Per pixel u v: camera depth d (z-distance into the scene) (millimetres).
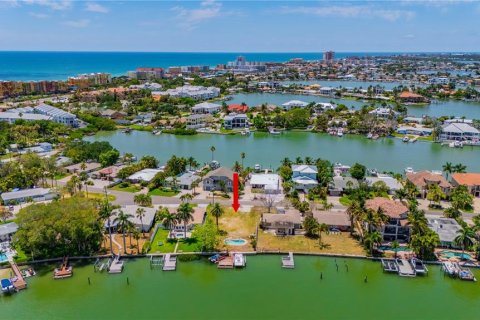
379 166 190125
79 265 100750
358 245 108812
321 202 136625
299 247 107750
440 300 88688
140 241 110812
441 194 132250
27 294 90188
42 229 98562
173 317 82312
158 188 151250
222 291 91188
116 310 84625
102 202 120000
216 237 107000
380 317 82750
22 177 150500
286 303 87062
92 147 191125
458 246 106938
